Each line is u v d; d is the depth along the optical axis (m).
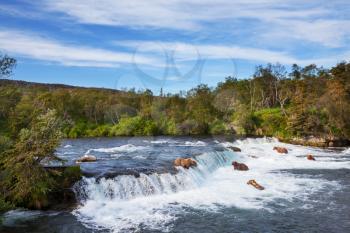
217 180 27.05
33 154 18.23
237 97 86.62
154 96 83.62
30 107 25.28
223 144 50.00
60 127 20.20
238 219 17.83
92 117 88.69
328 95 64.31
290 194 22.78
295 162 36.34
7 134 22.22
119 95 94.25
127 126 76.19
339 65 74.81
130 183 21.75
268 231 16.23
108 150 41.50
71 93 93.44
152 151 38.91
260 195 22.55
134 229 16.27
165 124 77.38
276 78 99.38
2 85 26.00
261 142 57.19
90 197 20.05
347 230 16.39
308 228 16.62
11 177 18.28
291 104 75.50
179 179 24.05
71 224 16.62
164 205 20.06
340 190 23.84
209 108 78.69
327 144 54.94
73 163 28.27
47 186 19.00
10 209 17.84
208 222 17.33
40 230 15.82
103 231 15.92
